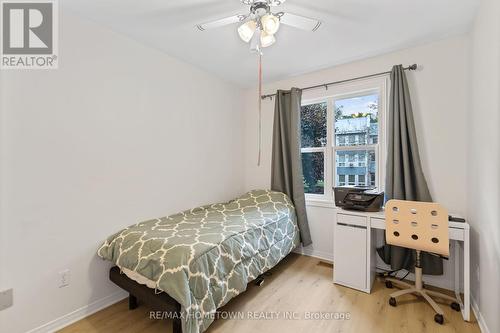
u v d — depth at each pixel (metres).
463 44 2.20
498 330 1.44
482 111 1.74
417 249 1.98
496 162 1.47
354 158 2.91
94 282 1.96
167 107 2.57
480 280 1.79
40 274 1.68
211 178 3.14
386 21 1.99
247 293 2.22
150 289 1.68
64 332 1.71
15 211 1.58
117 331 1.72
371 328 1.74
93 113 1.97
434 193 2.33
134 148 2.26
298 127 3.10
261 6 1.58
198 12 1.87
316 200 3.08
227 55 2.61
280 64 2.85
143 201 2.34
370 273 2.24
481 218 1.76
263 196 3.11
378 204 2.32
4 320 1.54
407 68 2.43
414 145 2.34
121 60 2.16
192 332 1.45
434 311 1.93
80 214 1.89
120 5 1.77
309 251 3.13
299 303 2.06
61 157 1.78
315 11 1.85
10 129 1.56
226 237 1.90
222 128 3.31
